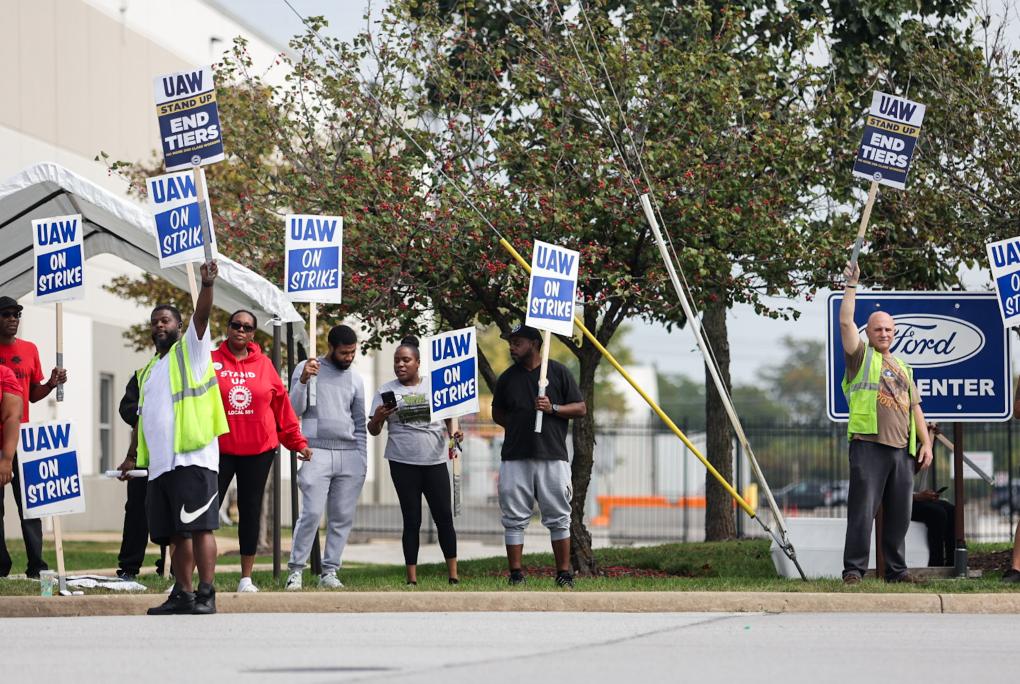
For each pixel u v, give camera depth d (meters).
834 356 40.12
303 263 38.59
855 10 54.06
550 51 46.84
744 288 47.47
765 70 48.91
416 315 48.41
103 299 94.25
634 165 45.38
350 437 38.62
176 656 24.84
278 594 34.06
